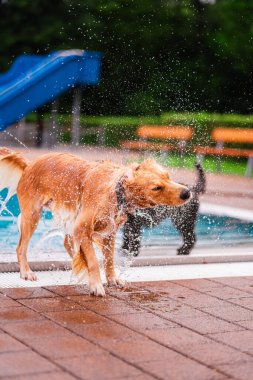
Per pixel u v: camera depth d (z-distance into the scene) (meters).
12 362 3.78
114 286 5.78
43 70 10.64
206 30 25.36
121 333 4.42
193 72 25.14
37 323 4.57
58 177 5.73
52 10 24.89
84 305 5.10
